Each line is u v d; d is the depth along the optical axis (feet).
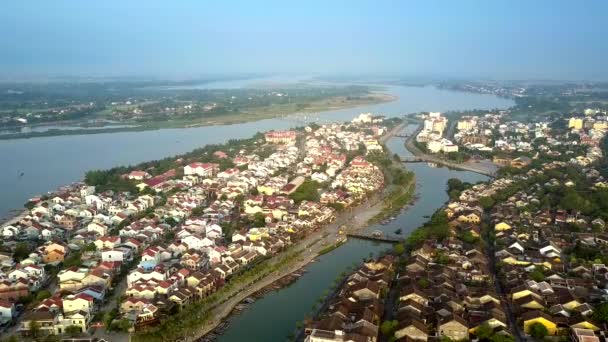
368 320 593.01
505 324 597.11
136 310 634.43
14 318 632.38
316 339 555.28
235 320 637.30
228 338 594.65
